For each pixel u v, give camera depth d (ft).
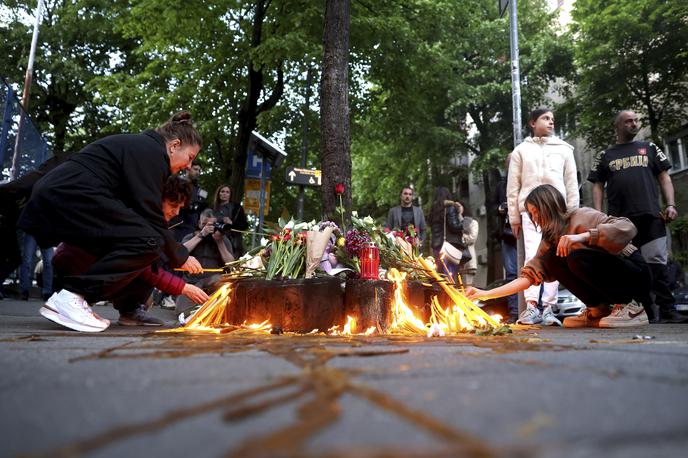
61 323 10.36
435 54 53.47
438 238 26.71
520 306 18.08
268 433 2.21
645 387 3.35
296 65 50.55
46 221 10.43
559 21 83.87
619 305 14.74
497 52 77.71
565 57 76.69
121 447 2.03
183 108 54.65
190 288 12.76
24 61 68.28
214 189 61.26
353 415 2.50
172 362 4.85
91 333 9.59
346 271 12.10
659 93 65.31
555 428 2.27
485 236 101.71
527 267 14.47
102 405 2.87
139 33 49.67
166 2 45.14
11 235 14.21
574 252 14.35
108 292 10.71
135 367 4.48
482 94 74.38
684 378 3.74
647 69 65.00
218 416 2.52
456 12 53.67
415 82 53.16
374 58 50.03
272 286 11.23
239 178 50.08
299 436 2.02
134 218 10.73
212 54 53.06
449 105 73.97
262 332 10.48
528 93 77.66
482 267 101.65
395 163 85.71
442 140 76.13
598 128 69.36
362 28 46.50
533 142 17.83
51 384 3.57
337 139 20.18
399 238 13.23
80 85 71.15
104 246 10.82
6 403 2.92
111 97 55.98
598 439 2.09
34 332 9.67
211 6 47.19
